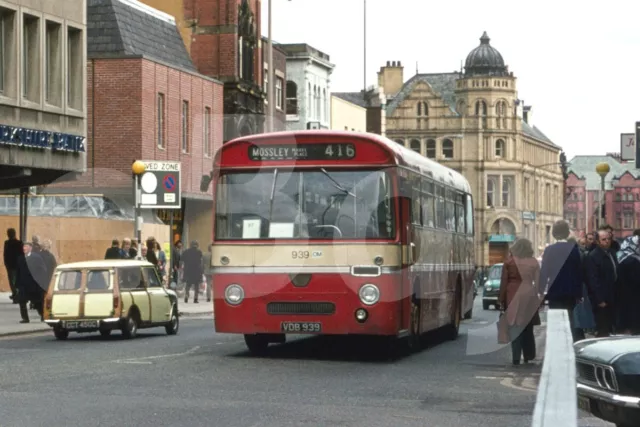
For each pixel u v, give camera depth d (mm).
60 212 38250
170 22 63250
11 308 38969
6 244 39406
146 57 54750
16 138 40031
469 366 21328
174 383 17281
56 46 43125
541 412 6797
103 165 54594
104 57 54750
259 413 14055
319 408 14664
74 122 43719
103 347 24594
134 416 13602
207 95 61594
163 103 56469
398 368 20703
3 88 40469
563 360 8984
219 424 13078
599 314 21328
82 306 27281
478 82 135125
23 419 13258
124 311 27406
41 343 26031
